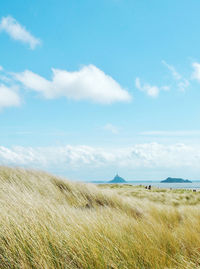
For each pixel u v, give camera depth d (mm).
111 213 6918
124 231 4691
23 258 3254
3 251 3465
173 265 3717
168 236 4855
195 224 6117
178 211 9203
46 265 3121
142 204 10562
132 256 3717
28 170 11328
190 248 4535
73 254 3527
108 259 3410
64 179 11250
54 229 4055
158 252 4023
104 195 10141
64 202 8578
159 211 8930
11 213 4570
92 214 5918
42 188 9500
